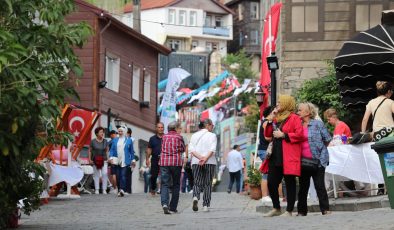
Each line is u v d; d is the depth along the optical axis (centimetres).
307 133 2062
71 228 1970
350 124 4100
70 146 3152
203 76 11812
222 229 1742
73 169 3109
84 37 1711
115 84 5562
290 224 1756
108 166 3928
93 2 6231
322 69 4412
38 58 1670
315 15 4441
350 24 4431
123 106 5659
